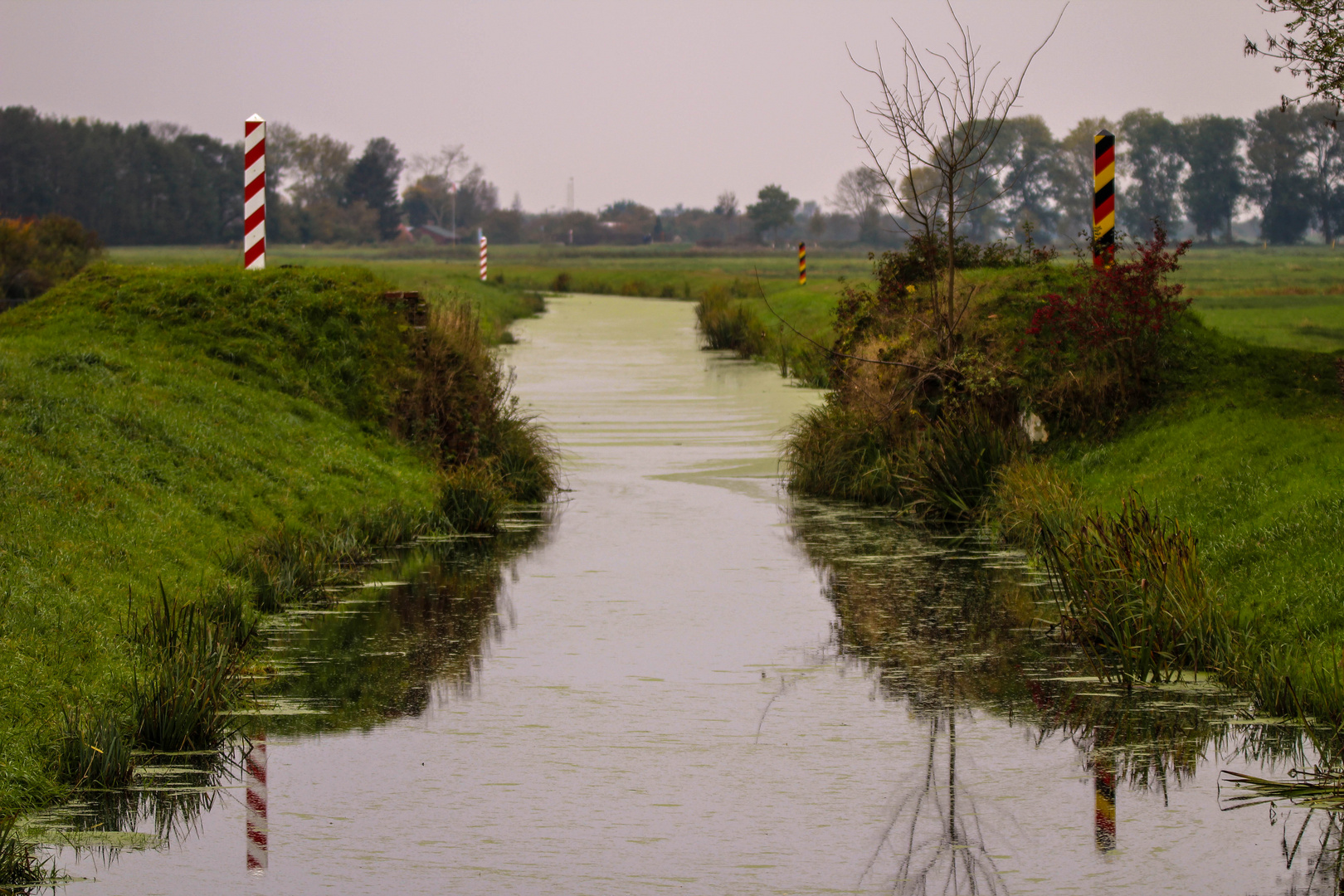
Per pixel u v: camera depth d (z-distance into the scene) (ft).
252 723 46.57
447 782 40.70
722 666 53.36
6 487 61.21
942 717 46.96
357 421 94.07
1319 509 62.03
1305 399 84.12
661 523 86.94
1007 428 94.07
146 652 50.47
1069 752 43.16
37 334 93.45
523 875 33.94
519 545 79.36
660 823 37.37
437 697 49.42
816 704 48.37
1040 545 74.02
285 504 75.97
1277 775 40.88
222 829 37.14
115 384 81.87
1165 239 96.63
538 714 47.26
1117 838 36.24
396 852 35.42
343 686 50.80
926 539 81.05
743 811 38.29
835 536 82.02
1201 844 35.76
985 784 40.32
